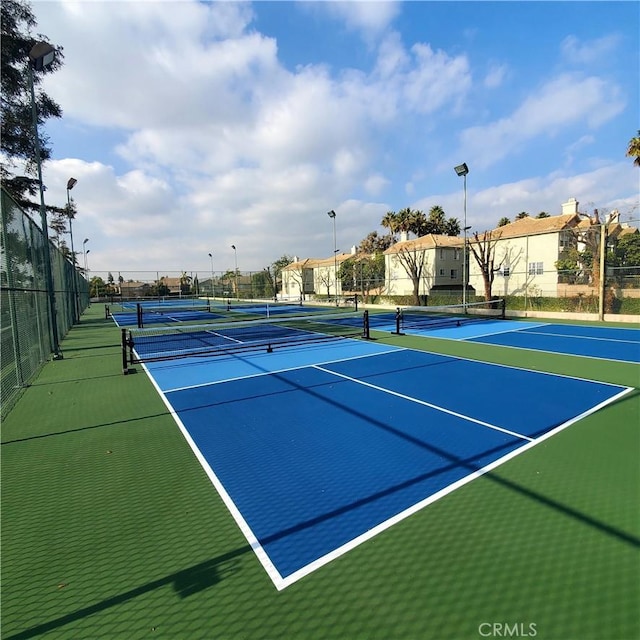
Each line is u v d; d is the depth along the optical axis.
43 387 7.62
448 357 10.04
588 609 2.16
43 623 2.16
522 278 27.30
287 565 2.57
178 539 2.87
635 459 3.99
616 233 21.28
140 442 4.74
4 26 15.36
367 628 2.07
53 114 18.45
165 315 27.53
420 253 33.81
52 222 25.22
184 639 2.04
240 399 6.53
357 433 4.89
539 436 4.66
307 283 56.84
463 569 2.48
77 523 3.08
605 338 13.05
